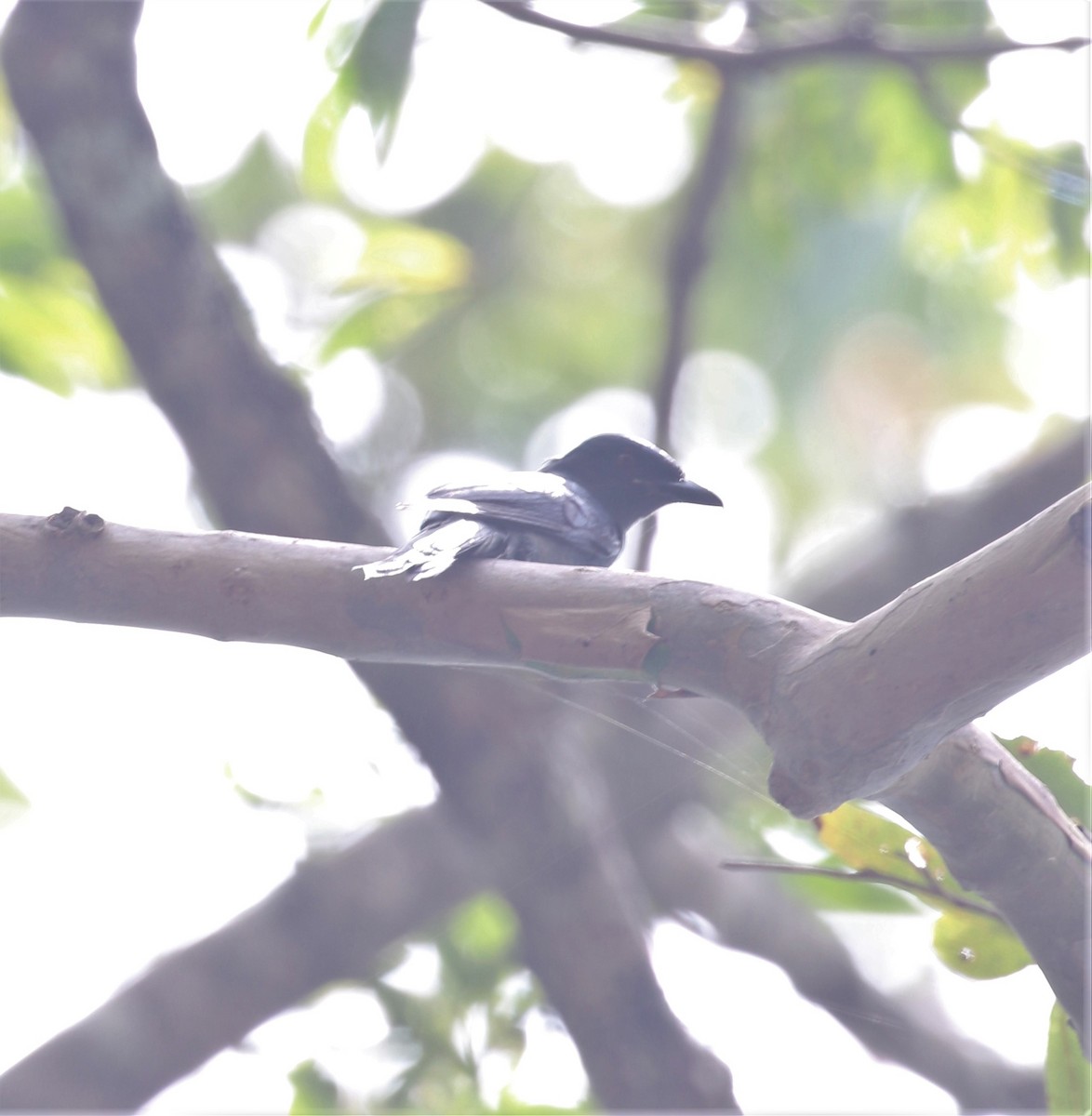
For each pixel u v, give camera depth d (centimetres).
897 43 1093
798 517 1955
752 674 624
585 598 657
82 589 673
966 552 1255
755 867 714
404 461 1908
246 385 1029
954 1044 1345
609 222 1961
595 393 1956
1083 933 637
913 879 708
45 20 991
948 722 594
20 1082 1129
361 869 1245
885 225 1638
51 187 1011
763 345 1833
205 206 1566
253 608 674
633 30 1106
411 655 687
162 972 1204
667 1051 1073
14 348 1110
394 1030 1236
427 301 1317
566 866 1080
